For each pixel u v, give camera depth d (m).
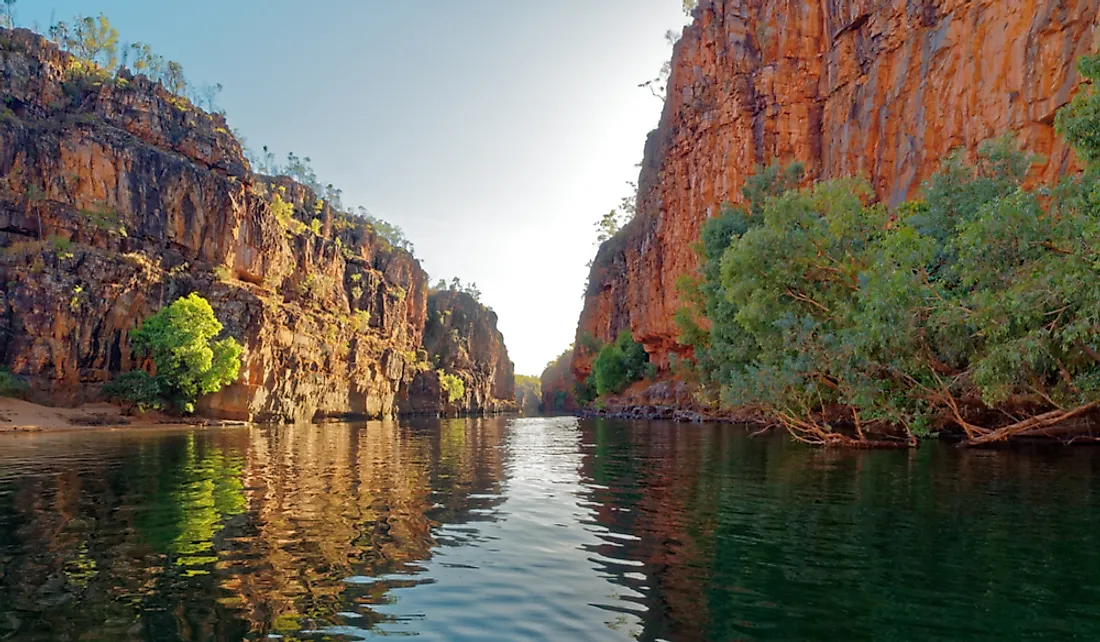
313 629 6.23
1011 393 20.41
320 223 111.38
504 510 12.45
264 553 9.10
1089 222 14.22
